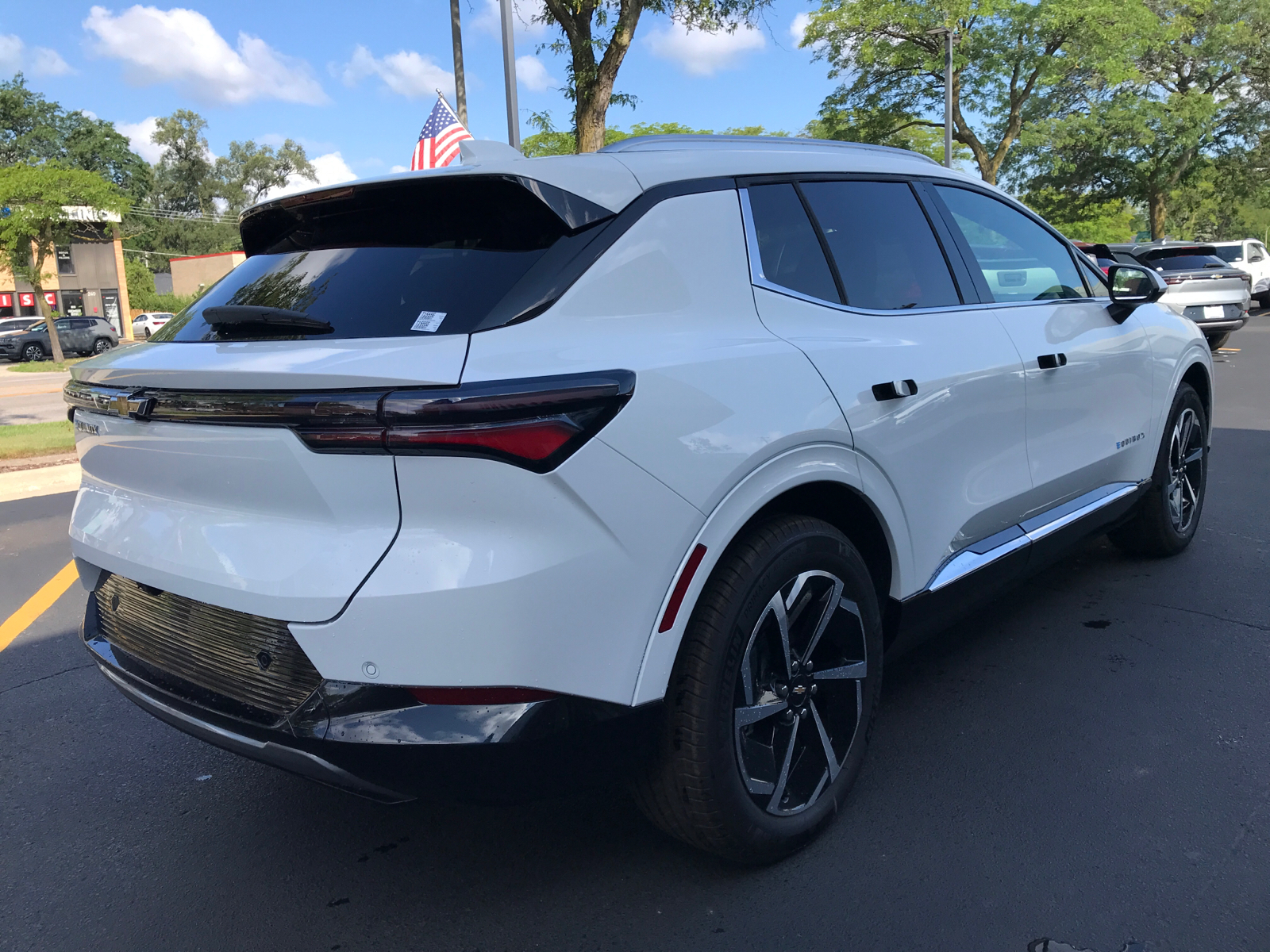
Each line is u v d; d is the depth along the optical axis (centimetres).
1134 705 312
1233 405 958
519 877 237
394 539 179
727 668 209
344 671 182
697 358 205
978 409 287
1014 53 2781
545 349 188
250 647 200
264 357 194
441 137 906
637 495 188
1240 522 520
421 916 224
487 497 176
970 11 2633
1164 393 412
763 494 212
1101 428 366
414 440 172
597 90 998
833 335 247
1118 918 210
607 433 184
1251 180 3722
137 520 221
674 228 222
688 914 219
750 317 231
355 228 237
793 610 224
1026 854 235
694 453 197
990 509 299
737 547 214
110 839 265
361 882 239
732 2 1009
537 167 213
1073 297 368
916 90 2973
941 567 282
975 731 300
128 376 211
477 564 176
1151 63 3478
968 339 289
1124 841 238
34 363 3155
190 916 228
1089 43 2722
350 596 179
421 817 268
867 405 241
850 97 3089
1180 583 427
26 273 3094
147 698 223
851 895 222
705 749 206
